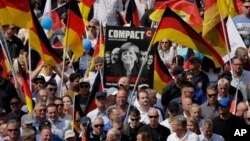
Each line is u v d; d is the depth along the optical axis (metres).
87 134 43.91
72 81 47.62
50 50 47.91
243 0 53.50
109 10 57.25
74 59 51.00
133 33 48.34
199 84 48.09
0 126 44.12
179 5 52.47
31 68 50.81
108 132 42.97
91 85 49.41
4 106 46.88
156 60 48.19
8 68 48.72
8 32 52.56
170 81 48.06
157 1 55.72
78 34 49.12
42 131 43.16
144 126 44.31
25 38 54.47
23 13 47.12
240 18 52.94
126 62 48.25
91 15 56.94
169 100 46.97
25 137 42.72
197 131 43.53
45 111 45.12
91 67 49.94
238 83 47.94
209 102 45.31
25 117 43.50
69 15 49.03
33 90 48.44
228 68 49.44
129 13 58.03
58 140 45.12
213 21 47.88
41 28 47.72
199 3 58.47
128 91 47.28
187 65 50.25
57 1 59.09
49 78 49.94
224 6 49.25
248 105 47.06
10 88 46.97
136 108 45.00
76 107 46.38
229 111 44.81
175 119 43.16
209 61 48.88
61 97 47.03
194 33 45.78
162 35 45.78
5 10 46.97
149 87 48.19
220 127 44.53
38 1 59.53
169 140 43.34
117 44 48.34
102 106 45.97
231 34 49.66
